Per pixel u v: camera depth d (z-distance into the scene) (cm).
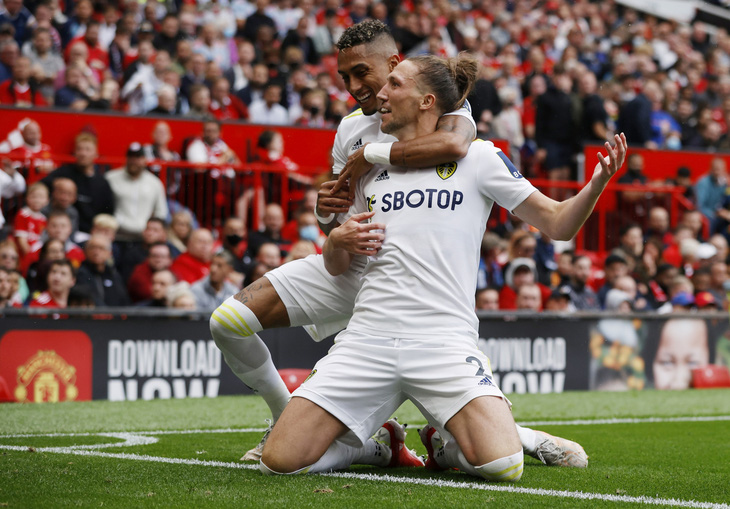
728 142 1326
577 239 998
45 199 768
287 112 1048
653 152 1063
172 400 690
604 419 609
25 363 669
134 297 772
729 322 896
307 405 321
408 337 321
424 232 327
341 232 331
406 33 1248
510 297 871
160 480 311
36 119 805
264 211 846
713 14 1565
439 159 327
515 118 1141
